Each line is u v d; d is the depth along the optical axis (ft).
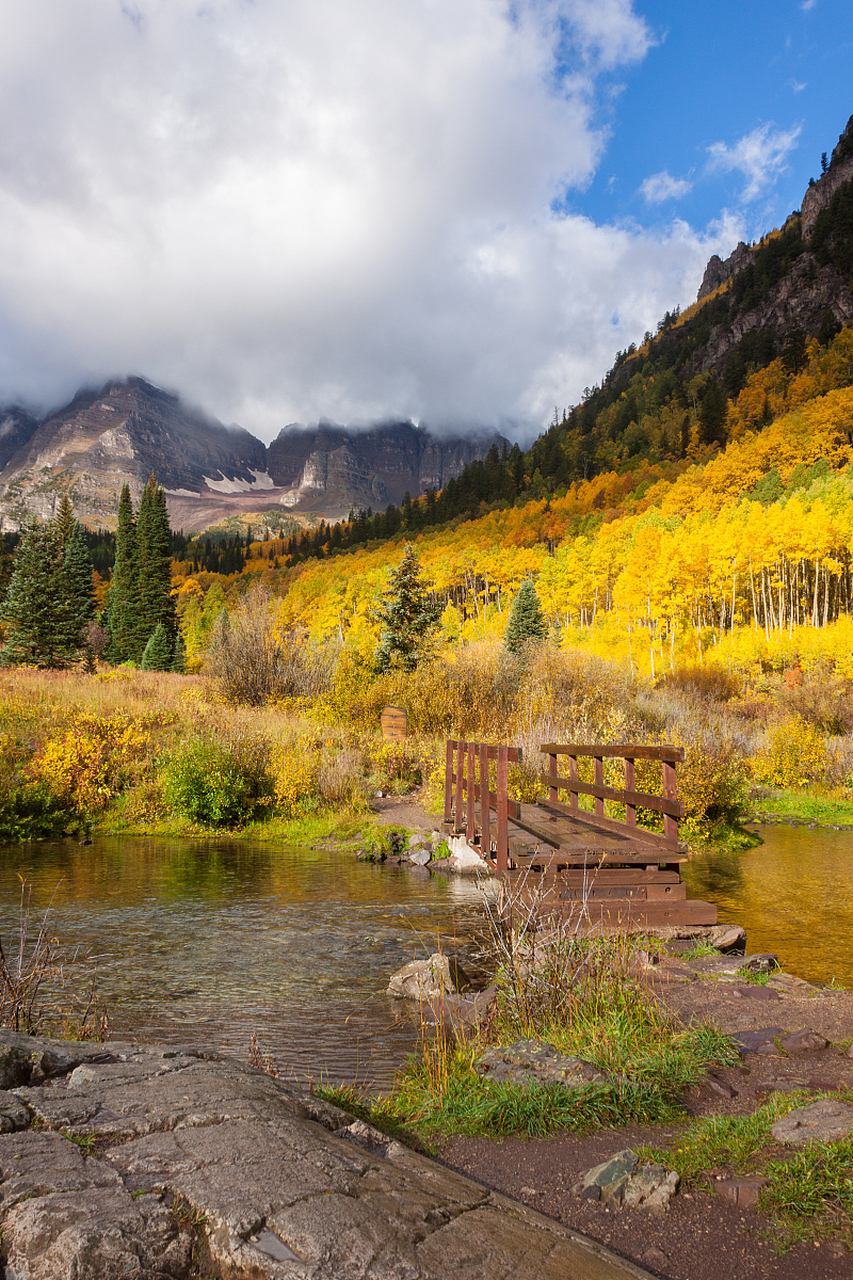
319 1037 17.56
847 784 66.59
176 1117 8.68
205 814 50.47
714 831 48.08
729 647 191.93
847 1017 15.96
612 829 28.84
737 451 428.97
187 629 386.52
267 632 91.97
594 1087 12.36
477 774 38.93
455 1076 13.75
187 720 67.05
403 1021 18.63
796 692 102.32
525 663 83.66
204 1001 20.15
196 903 31.63
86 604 169.37
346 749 62.34
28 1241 6.13
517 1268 7.04
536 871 23.75
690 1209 9.21
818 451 398.21
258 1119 8.96
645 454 638.53
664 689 105.19
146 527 198.70
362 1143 10.07
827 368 568.00
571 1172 10.39
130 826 49.80
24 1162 7.25
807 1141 10.17
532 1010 16.17
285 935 26.94
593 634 243.81
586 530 469.98
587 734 55.26
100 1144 7.96
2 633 138.41
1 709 63.31
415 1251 6.84
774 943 25.29
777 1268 7.96
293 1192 7.29
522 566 371.56
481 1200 8.63
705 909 23.35
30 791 49.03
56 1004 19.56
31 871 37.91
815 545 217.36
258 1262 6.13
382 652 99.35
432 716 67.87
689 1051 13.89
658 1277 7.78
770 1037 14.88
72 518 182.19
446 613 293.43
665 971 19.11
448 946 25.63
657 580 223.92
